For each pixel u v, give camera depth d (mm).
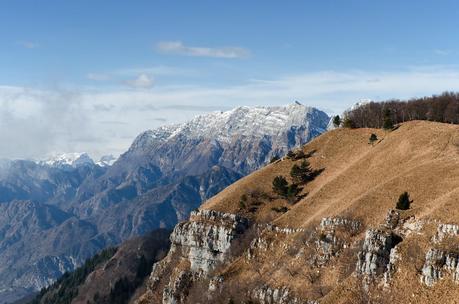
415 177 134750
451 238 102250
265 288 133625
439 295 96125
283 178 180750
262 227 168500
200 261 176375
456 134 153625
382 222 122062
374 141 184750
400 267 105250
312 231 140375
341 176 169750
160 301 184625
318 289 121438
